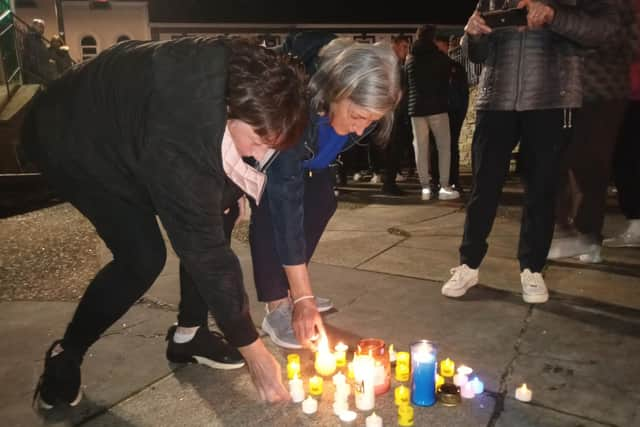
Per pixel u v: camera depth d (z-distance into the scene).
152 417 2.01
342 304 3.06
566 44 2.80
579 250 3.78
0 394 2.19
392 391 2.15
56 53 12.34
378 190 7.31
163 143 1.45
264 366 1.91
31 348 2.62
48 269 3.95
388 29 17.78
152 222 1.94
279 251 2.22
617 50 3.66
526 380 2.20
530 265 3.04
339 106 1.89
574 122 2.90
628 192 4.05
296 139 1.46
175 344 2.37
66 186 1.84
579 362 2.33
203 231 1.59
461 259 3.18
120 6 20.66
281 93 1.36
